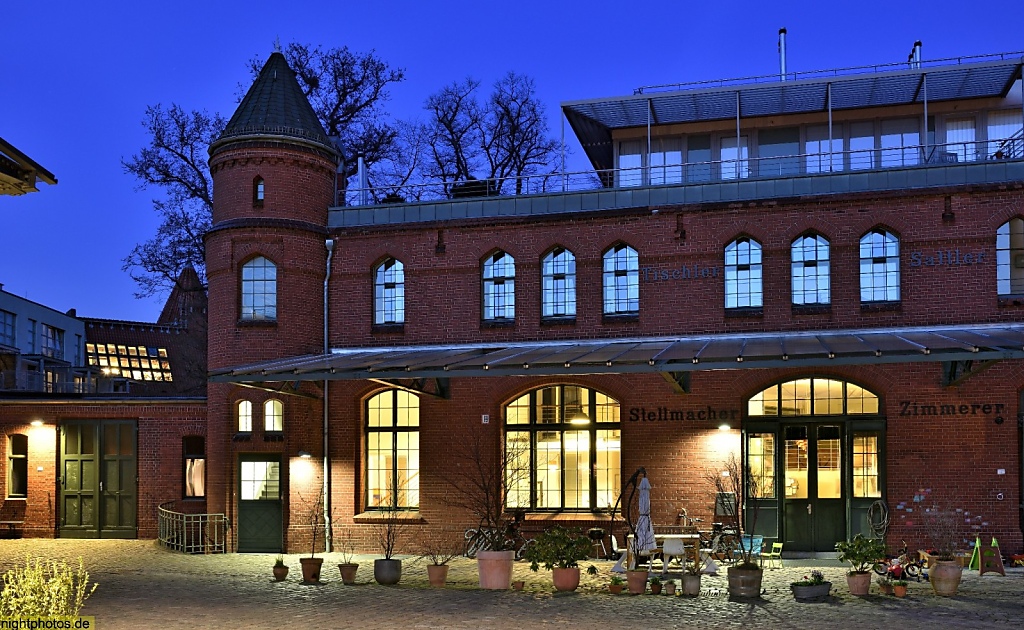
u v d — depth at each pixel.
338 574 20.48
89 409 27.92
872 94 27.75
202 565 22.05
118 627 14.87
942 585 17.06
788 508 22.23
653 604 16.56
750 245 22.94
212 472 24.88
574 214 23.78
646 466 22.88
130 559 23.16
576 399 23.75
